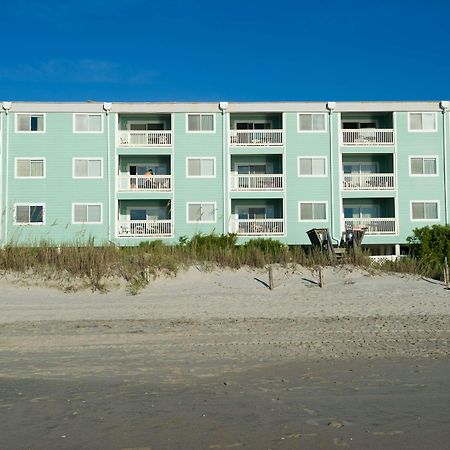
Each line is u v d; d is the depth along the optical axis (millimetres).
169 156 42375
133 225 40906
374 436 7469
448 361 12227
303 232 41594
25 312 20953
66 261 25781
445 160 42094
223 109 41812
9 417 8461
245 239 40812
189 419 8281
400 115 42312
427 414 8391
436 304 22031
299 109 42219
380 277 27016
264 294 23938
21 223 38688
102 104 41156
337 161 41969
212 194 41500
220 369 11703
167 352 13633
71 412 8688
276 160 43344
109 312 20984
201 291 24438
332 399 9258
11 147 40500
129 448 7184
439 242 36719
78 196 40656
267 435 7555
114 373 11438
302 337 15531
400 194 41906
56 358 13070
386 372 11188
